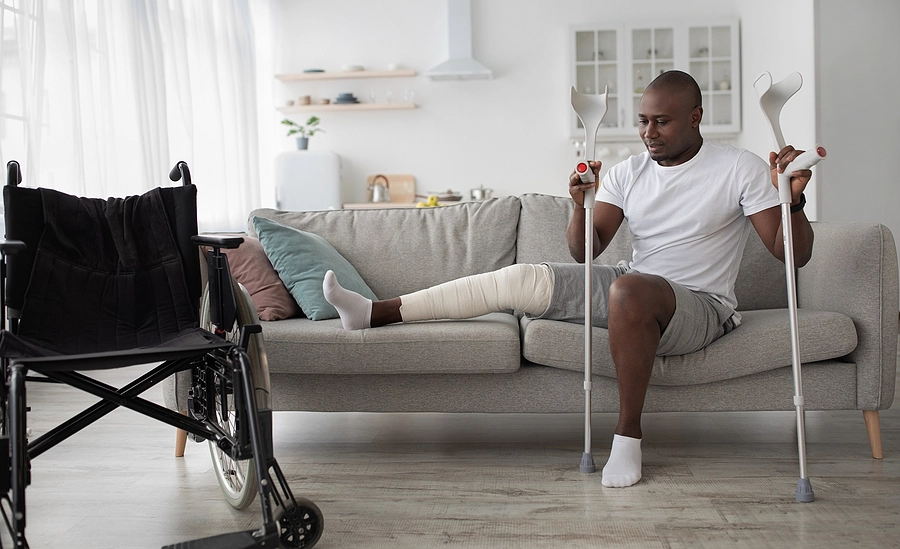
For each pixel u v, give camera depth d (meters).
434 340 2.00
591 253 1.92
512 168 6.11
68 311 1.71
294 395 2.12
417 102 6.15
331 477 1.96
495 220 2.61
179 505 1.80
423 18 6.11
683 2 5.92
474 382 2.08
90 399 2.99
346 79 6.17
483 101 6.11
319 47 6.19
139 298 1.79
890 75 4.52
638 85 5.82
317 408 2.11
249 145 5.32
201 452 2.24
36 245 1.73
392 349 2.01
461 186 6.15
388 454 2.15
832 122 4.54
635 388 1.85
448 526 1.62
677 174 2.04
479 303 2.07
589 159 1.93
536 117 6.07
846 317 2.00
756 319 2.11
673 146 2.01
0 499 1.39
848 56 4.52
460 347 2.00
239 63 5.17
